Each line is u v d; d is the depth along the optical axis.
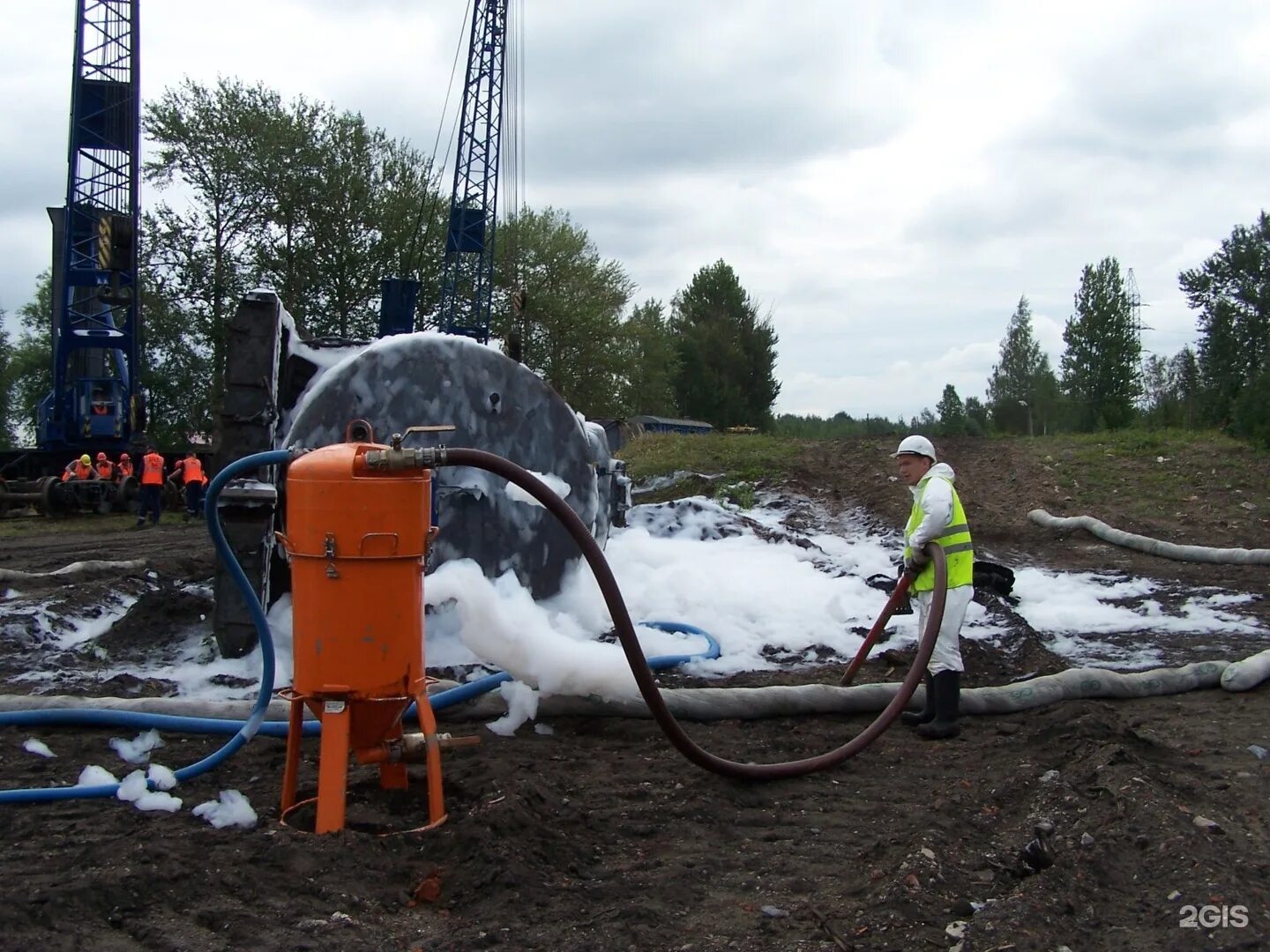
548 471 7.84
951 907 3.93
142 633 7.96
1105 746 5.42
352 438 4.78
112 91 30.20
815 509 16.17
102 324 29.58
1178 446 18.14
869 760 5.85
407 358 7.43
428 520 4.66
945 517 6.18
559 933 3.74
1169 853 4.16
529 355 55.81
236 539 6.99
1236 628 9.44
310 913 3.75
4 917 3.53
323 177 45.72
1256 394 19.42
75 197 29.45
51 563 14.30
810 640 8.26
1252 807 4.96
